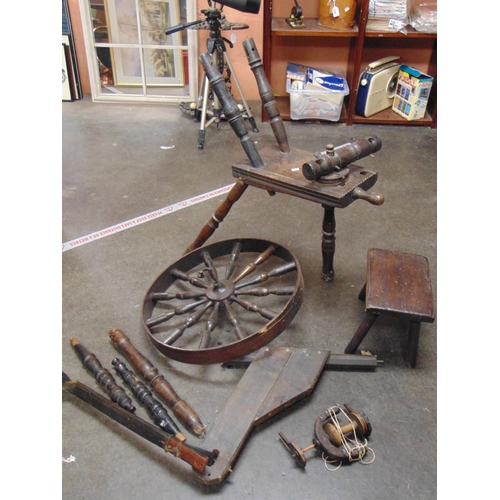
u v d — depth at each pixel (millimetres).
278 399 1457
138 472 1365
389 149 3055
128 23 3473
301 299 1680
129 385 1522
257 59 1753
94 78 3609
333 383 1579
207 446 1343
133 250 2182
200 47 3518
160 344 1560
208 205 2500
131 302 1909
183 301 1925
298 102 3289
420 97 3223
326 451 1338
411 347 1590
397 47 3441
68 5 3428
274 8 3375
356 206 2473
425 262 1688
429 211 2449
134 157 2963
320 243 2219
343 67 3566
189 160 2938
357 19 3203
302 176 1660
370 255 1711
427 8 3209
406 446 1403
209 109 3383
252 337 1516
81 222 2375
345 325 1792
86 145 3086
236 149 3068
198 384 1590
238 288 1766
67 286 1980
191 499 1298
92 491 1320
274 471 1351
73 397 1568
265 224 2348
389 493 1297
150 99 3648
